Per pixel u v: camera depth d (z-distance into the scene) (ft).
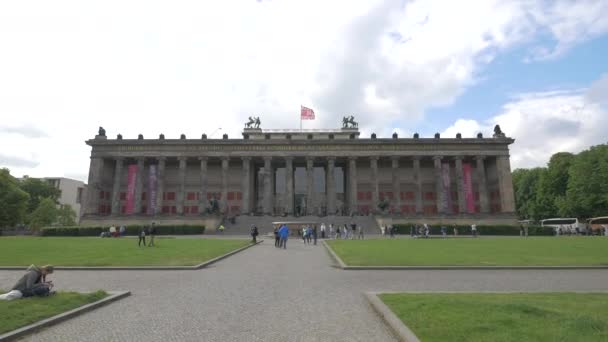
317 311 46.42
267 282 68.08
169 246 140.77
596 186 306.96
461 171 342.64
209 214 303.89
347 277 73.82
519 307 41.16
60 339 36.14
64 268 84.02
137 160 357.00
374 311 46.29
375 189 340.18
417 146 345.31
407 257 103.35
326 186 377.30
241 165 373.40
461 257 103.24
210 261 96.02
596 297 49.49
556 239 188.14
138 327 39.91
